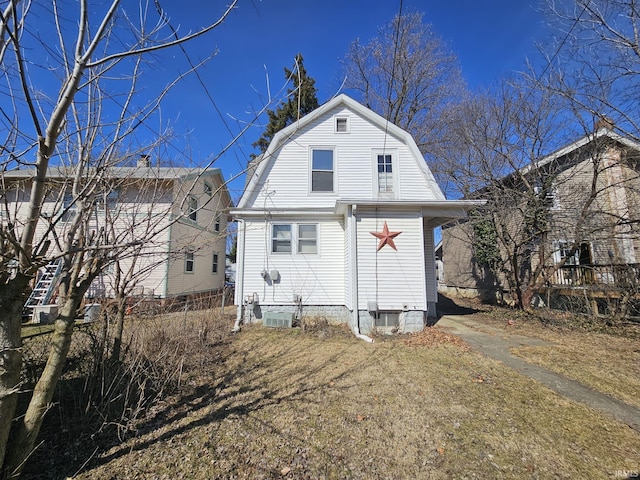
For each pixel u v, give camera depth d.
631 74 6.67
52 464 2.68
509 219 11.90
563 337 7.25
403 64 16.20
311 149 9.83
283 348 6.45
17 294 2.06
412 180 9.69
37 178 1.92
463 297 16.89
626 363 5.34
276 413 3.61
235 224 9.27
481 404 3.82
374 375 4.81
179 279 12.86
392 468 2.66
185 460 2.77
